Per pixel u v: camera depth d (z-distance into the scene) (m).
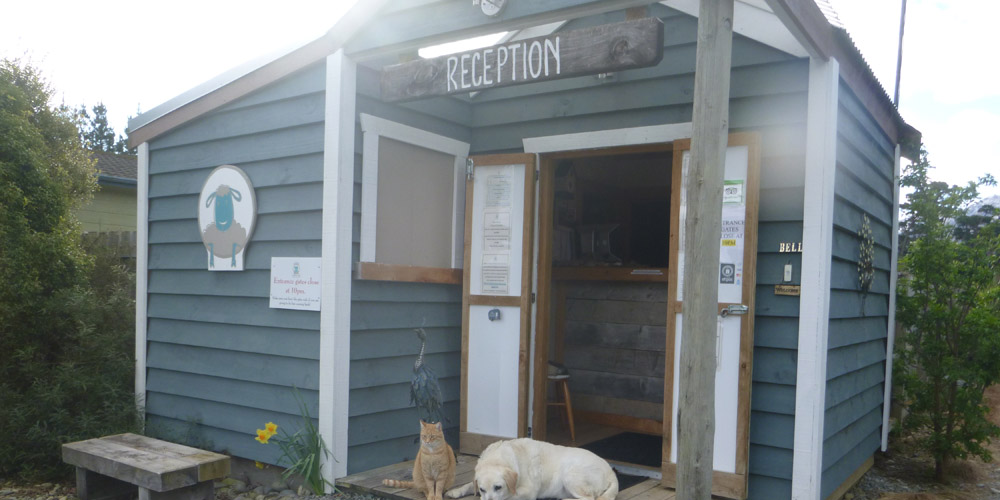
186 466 4.01
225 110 5.41
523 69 3.89
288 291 4.90
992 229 5.94
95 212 13.63
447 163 5.43
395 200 5.00
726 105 3.16
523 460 4.09
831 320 4.42
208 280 5.50
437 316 5.34
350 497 4.46
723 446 4.21
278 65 4.98
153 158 6.00
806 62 4.17
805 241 4.09
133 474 4.02
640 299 6.11
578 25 5.14
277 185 5.04
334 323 4.59
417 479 4.26
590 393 6.33
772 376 4.22
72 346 6.11
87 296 6.39
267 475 5.10
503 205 5.26
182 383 5.68
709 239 3.11
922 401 5.97
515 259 5.18
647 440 5.73
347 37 4.57
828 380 4.38
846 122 4.53
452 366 5.50
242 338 5.23
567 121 5.18
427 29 4.23
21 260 6.05
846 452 4.96
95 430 5.46
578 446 5.48
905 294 6.43
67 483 5.31
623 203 7.68
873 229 5.55
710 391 3.13
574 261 6.52
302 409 4.77
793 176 4.19
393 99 4.46
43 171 6.70
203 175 5.57
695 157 3.14
